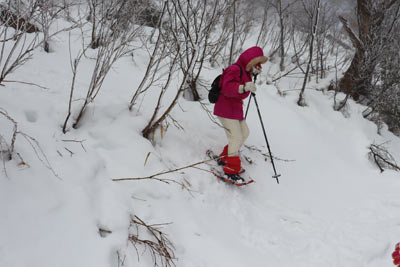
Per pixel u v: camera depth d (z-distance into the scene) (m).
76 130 2.83
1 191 1.78
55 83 3.24
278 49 7.29
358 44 5.90
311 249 2.74
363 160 4.75
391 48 5.55
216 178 3.18
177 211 2.53
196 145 3.47
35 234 1.71
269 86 5.61
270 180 3.68
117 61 4.57
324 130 5.01
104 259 1.79
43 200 1.89
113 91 3.66
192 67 3.03
